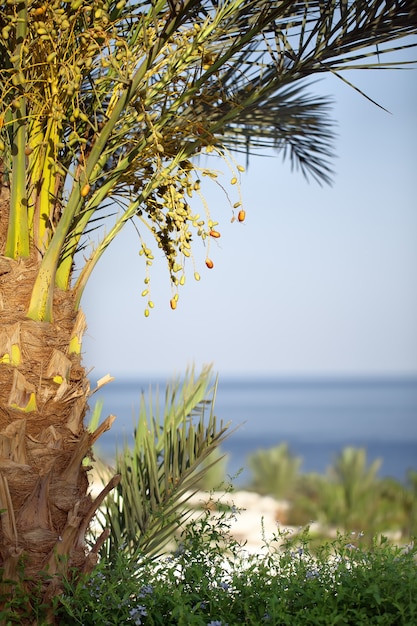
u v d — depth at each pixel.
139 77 3.08
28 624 3.02
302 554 3.40
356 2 3.25
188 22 3.51
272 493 14.95
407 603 2.97
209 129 3.53
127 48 3.07
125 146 3.90
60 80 3.22
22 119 3.05
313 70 3.43
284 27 3.54
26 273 3.17
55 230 3.23
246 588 3.12
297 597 3.12
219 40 3.76
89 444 3.20
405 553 3.29
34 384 3.12
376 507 10.37
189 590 3.23
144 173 3.55
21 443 3.06
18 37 2.97
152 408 4.33
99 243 3.40
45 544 3.07
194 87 3.43
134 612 2.90
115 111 3.09
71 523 3.11
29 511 3.07
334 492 10.93
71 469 3.15
